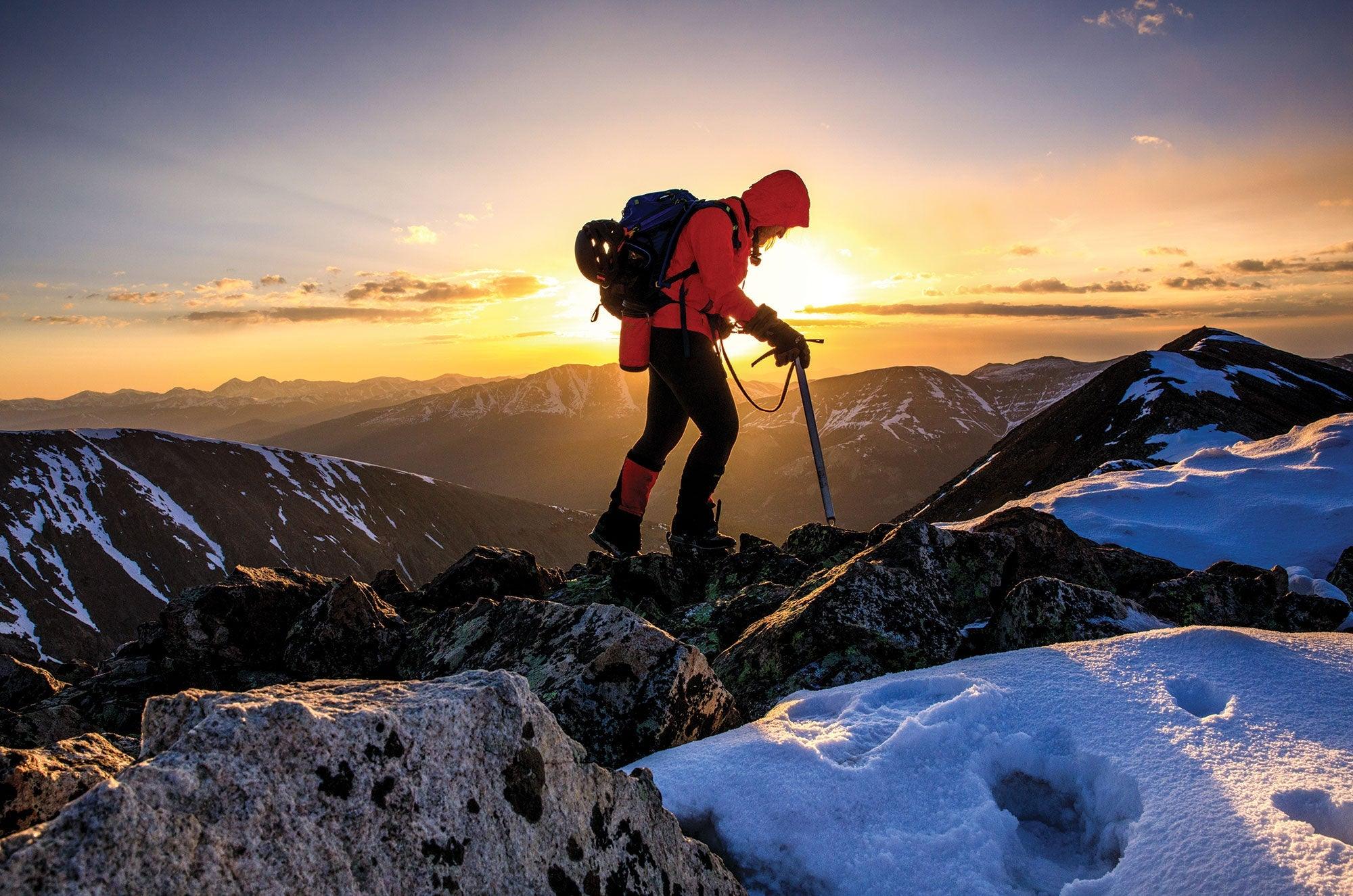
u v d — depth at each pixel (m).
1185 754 2.75
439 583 7.78
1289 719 2.92
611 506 6.86
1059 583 4.73
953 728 3.06
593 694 3.68
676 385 5.80
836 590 4.79
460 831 1.76
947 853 2.55
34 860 1.19
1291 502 9.60
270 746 1.54
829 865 2.58
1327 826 2.40
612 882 2.06
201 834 1.38
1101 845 2.67
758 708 4.43
